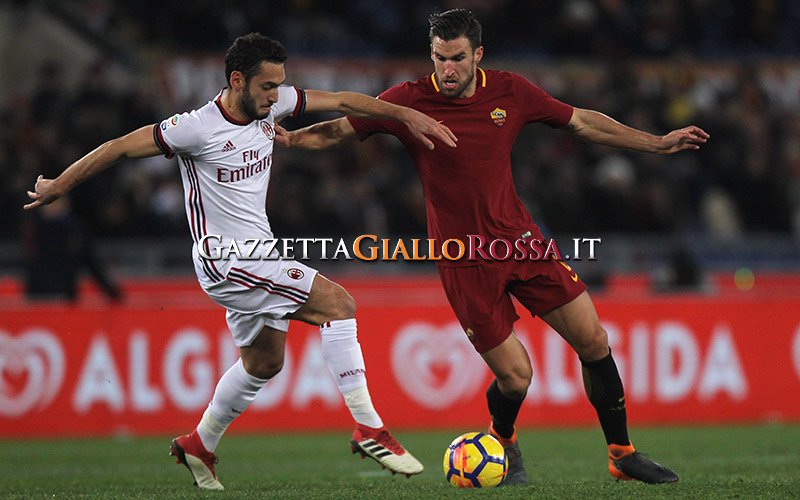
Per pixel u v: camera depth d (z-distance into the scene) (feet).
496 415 62.90
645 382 116.78
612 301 116.57
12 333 105.81
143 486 66.44
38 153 143.02
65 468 81.92
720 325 118.93
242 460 88.02
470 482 58.80
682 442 99.66
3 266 126.00
